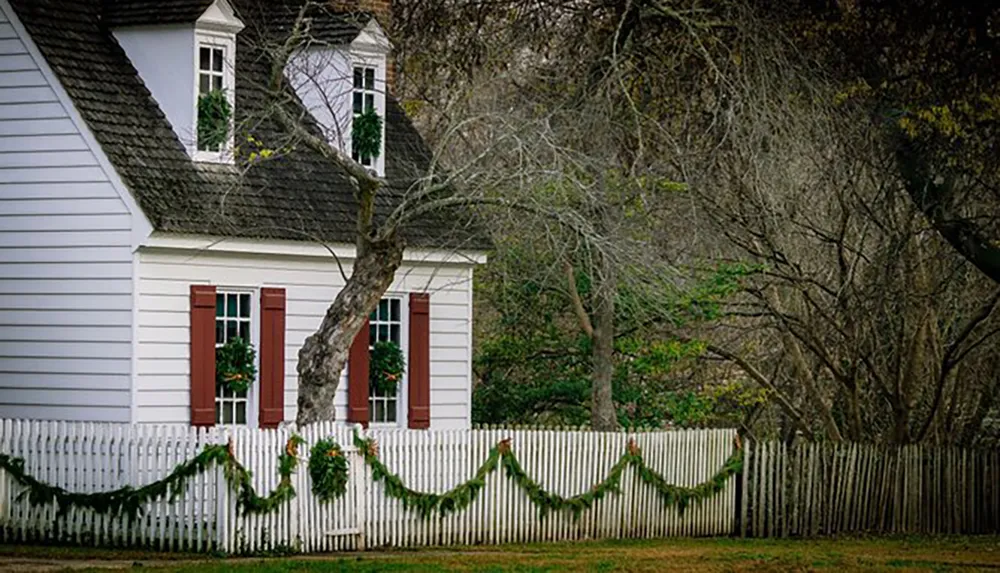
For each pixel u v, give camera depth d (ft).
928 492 116.78
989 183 112.37
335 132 108.68
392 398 111.55
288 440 85.15
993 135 108.78
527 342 135.03
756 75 106.52
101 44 102.06
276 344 103.40
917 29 107.76
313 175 108.37
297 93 111.24
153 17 101.76
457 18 125.90
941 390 121.39
